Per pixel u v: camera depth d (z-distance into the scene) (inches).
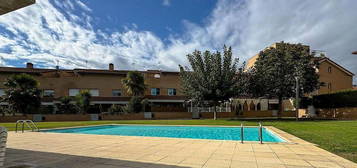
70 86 1402.6
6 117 1074.7
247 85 1046.4
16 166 195.2
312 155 237.8
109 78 1471.5
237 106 1402.6
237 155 239.9
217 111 1346.0
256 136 512.1
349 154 240.7
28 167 191.9
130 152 258.5
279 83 1033.5
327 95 1165.1
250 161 213.0
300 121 842.8
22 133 486.3
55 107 1226.6
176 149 276.7
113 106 1267.2
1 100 1075.3
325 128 538.0
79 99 1212.5
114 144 320.2
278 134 420.2
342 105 1061.1
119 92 1476.4
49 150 273.7
